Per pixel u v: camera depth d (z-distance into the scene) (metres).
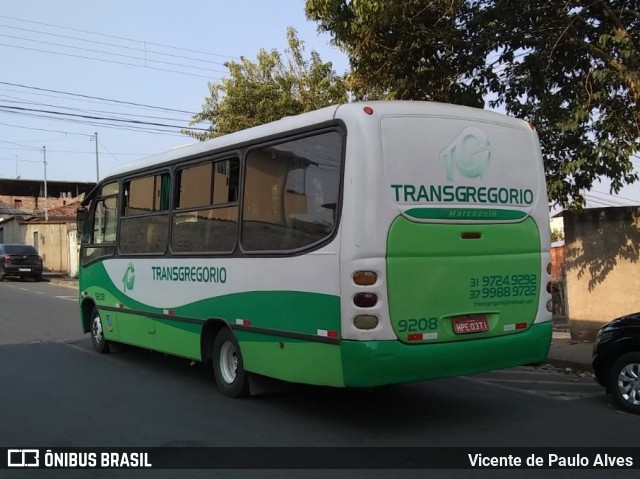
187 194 7.77
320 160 5.76
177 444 5.45
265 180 6.43
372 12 9.25
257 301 6.43
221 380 7.20
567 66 10.18
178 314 7.82
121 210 9.30
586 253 10.69
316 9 9.95
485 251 5.92
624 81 9.06
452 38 10.15
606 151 9.23
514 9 9.39
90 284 10.30
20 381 8.03
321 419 6.24
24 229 42.81
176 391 7.46
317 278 5.64
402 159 5.52
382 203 5.36
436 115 5.79
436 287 5.58
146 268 8.57
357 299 5.29
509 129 6.30
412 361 5.38
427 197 5.59
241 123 20.92
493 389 7.75
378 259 5.30
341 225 5.42
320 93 21.39
